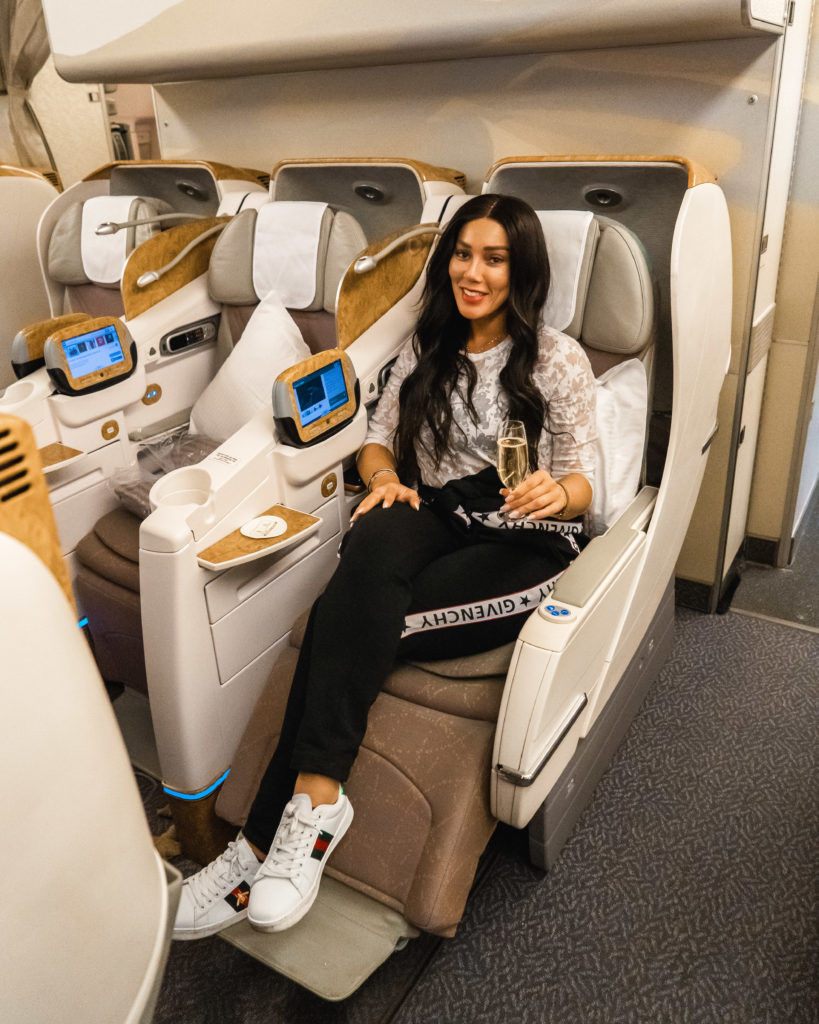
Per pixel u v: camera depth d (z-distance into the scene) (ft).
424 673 5.10
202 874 4.88
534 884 5.38
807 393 7.68
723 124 6.31
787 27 5.91
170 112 9.50
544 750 4.58
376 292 6.53
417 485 6.06
